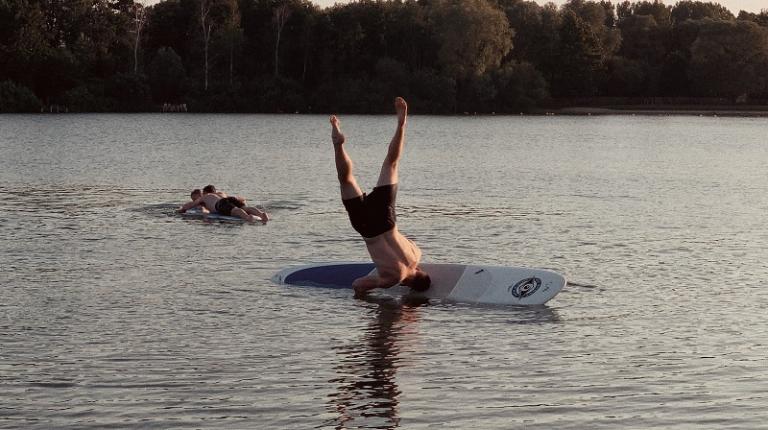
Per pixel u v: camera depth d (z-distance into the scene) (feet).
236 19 416.87
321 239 70.69
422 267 54.60
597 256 64.69
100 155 159.94
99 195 98.84
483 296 51.08
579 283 55.52
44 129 245.86
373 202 51.29
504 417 32.94
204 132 246.27
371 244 51.62
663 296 51.90
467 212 88.28
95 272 56.95
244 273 57.52
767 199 103.81
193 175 126.62
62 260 60.64
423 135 254.27
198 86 399.44
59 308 47.67
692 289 53.83
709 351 40.96
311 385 36.17
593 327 45.24
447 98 416.05
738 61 472.44
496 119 384.88
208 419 32.55
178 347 41.01
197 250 65.31
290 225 77.77
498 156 175.01
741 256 65.00
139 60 405.80
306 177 126.21
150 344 41.39
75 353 39.86
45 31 384.06
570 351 40.96
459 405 34.12
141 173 127.85
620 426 32.12
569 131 290.15
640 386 36.19
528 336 43.50
